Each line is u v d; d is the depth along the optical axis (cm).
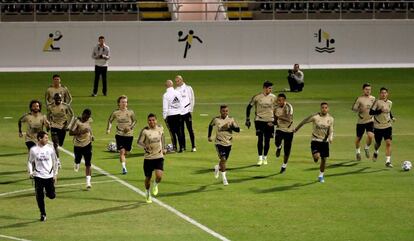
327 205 4662
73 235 4044
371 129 5938
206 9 11769
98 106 8656
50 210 4538
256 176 5469
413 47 11931
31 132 5378
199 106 8794
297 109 8562
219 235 4047
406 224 4259
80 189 5056
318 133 5238
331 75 11100
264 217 4397
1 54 11362
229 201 4756
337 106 8775
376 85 10306
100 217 4391
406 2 12062
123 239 3966
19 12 11519
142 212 4497
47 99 6306
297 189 5075
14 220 4334
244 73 11206
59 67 11450
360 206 4641
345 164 5906
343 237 4019
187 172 5591
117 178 5378
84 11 11631
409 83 10475
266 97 5841
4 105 8750
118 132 5556
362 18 12038
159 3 12200
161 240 3953
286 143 5547
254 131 7381
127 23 11475
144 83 10381
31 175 4294
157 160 4700
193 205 4659
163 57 11562
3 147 6538
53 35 11419
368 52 11856
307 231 4125
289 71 9781
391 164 5884
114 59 11512
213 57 11631
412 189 5084
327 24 11744
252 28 11644
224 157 5169
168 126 6344
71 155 6212
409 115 8256
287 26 11688
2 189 5066
